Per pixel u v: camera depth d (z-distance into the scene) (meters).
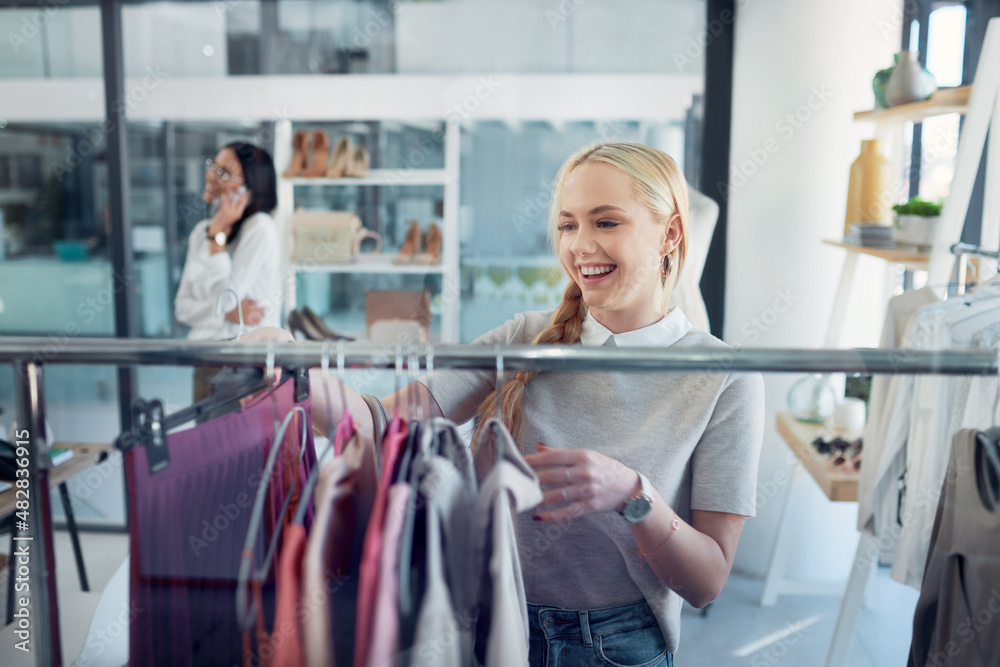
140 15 3.47
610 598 1.02
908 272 2.58
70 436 3.57
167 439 0.79
